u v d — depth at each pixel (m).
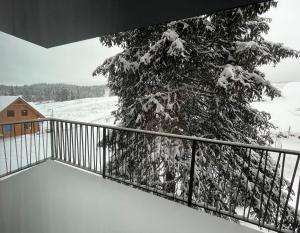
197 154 3.92
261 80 3.77
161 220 2.19
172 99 4.24
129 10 2.15
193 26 3.88
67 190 2.73
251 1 2.04
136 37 4.32
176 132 4.14
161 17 2.35
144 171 3.66
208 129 4.25
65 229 1.96
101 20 2.23
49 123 3.72
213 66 4.06
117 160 3.48
